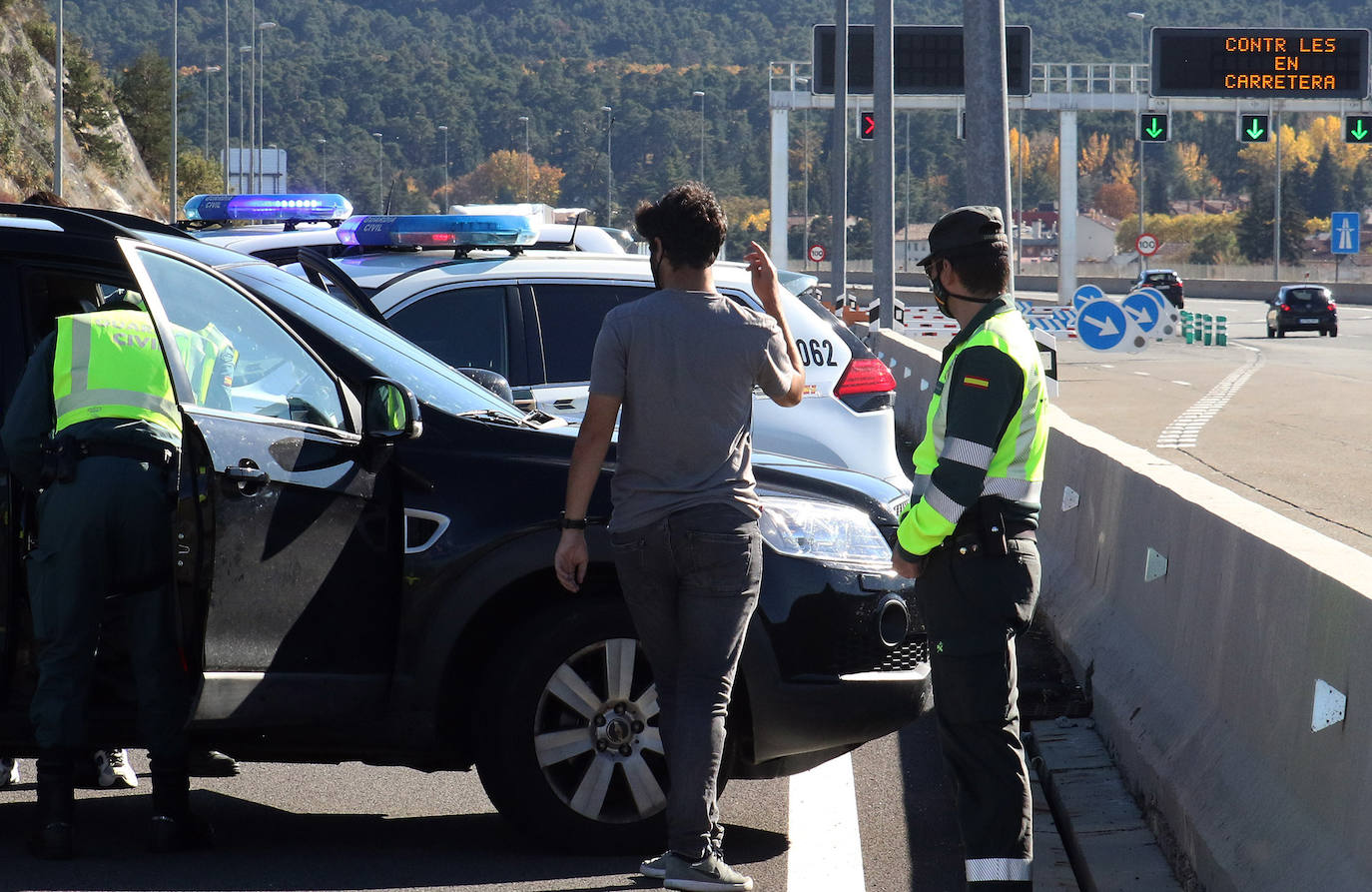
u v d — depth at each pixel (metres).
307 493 11.29
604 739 11.95
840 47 72.75
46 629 11.40
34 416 11.35
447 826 12.75
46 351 11.56
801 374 11.43
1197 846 10.70
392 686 11.75
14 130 110.06
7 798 13.52
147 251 11.76
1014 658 10.02
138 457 11.53
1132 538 15.59
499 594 11.96
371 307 15.79
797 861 11.94
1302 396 60.00
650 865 11.07
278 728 11.69
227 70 159.00
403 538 11.78
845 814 13.16
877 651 12.12
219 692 10.94
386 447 11.81
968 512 9.84
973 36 31.73
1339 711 9.18
